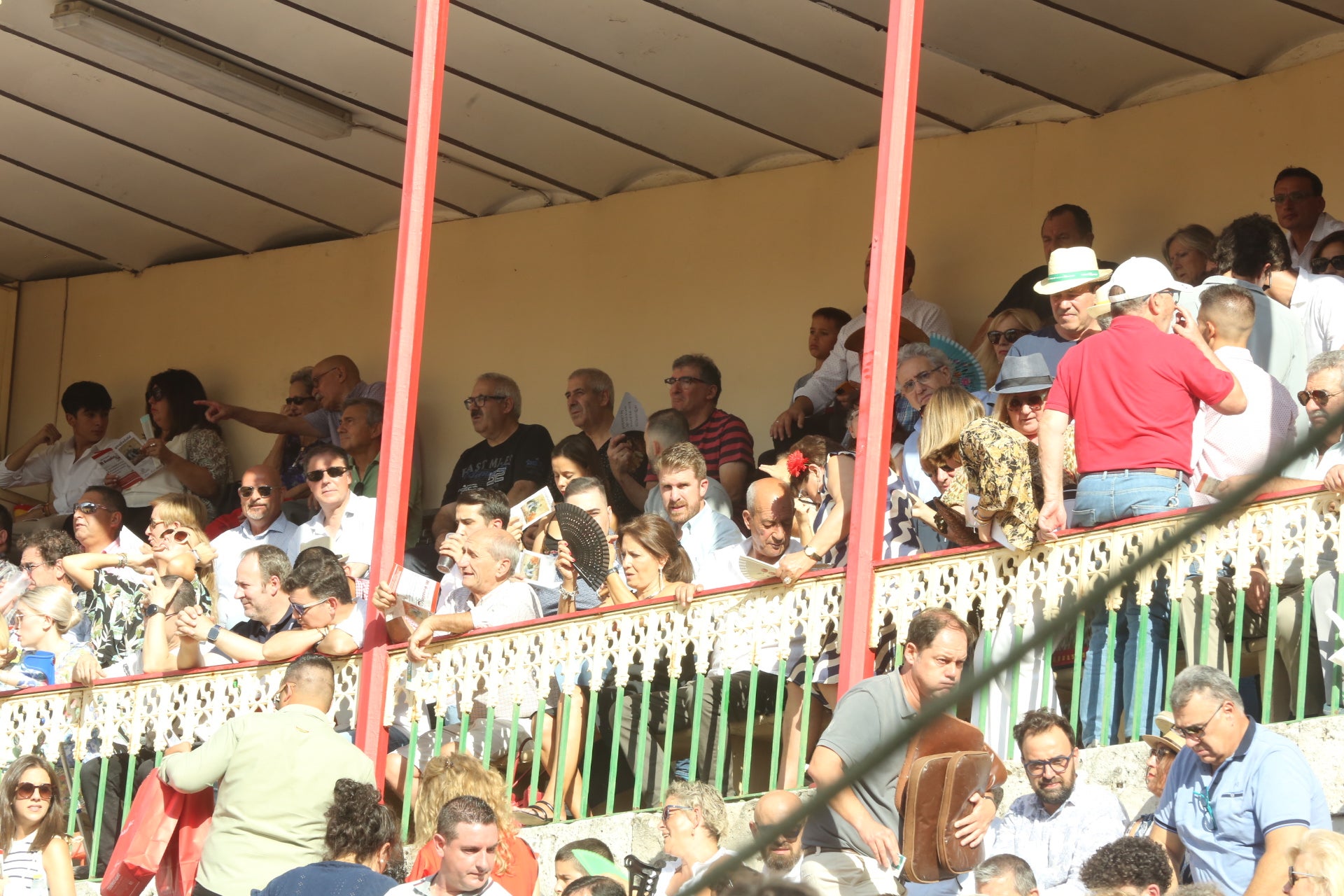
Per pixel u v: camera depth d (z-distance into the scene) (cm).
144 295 3088
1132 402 1288
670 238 2603
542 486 2284
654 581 1548
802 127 2362
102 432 2844
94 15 2139
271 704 1647
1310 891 960
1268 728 1136
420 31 1669
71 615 1842
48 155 2652
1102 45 2044
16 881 1495
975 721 1328
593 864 1276
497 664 1534
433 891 1205
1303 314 1587
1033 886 1030
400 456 1609
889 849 1040
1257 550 1258
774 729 1448
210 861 1362
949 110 2281
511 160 2583
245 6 2114
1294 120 2028
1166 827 1117
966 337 2284
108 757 1738
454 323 2797
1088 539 1297
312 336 2900
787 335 2464
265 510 2078
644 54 2170
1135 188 2164
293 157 2597
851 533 1390
